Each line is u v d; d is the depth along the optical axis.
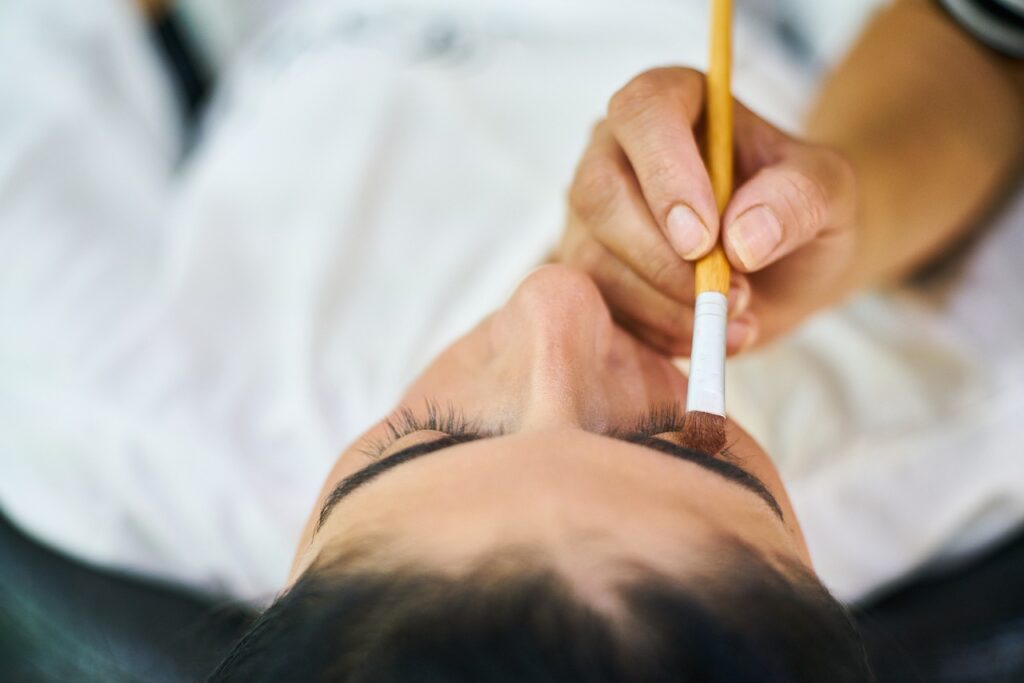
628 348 0.36
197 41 0.95
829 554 0.58
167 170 0.87
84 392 0.63
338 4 0.84
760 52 0.78
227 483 0.60
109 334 0.67
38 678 0.61
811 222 0.35
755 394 0.61
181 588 0.62
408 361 0.64
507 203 0.72
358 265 0.69
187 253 0.71
